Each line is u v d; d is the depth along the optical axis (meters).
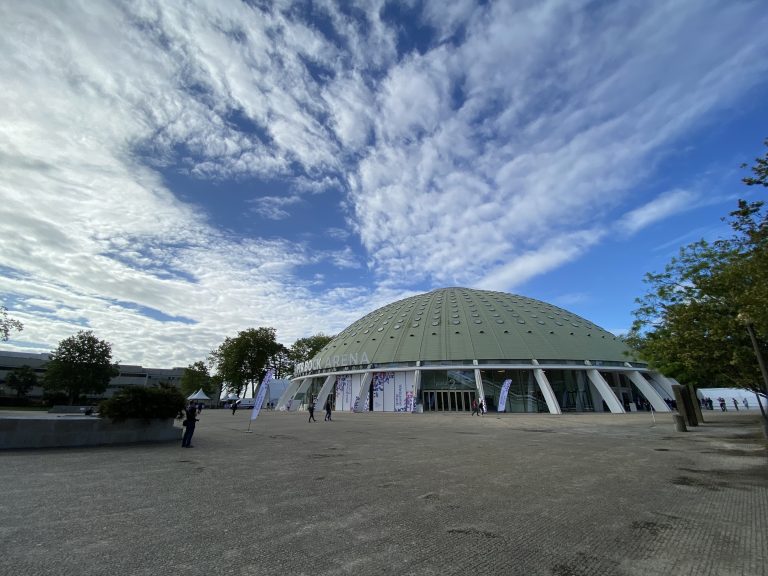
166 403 15.89
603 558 4.72
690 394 26.98
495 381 45.31
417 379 45.69
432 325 52.12
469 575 4.23
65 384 61.28
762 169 9.65
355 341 57.12
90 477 8.96
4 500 6.93
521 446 15.09
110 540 5.09
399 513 6.42
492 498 7.41
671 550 4.98
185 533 5.39
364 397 47.09
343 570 4.30
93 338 64.44
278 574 4.18
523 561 4.61
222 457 12.10
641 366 49.66
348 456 12.46
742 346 15.51
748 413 38.69
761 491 8.02
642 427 23.66
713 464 11.16
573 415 37.38
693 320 16.47
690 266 18.03
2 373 90.69
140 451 13.20
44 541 5.02
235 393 79.56
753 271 10.98
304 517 6.17
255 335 77.31
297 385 64.31
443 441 16.69
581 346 48.88
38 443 13.19
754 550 4.98
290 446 14.82
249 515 6.24
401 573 4.25
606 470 10.25
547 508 6.77
